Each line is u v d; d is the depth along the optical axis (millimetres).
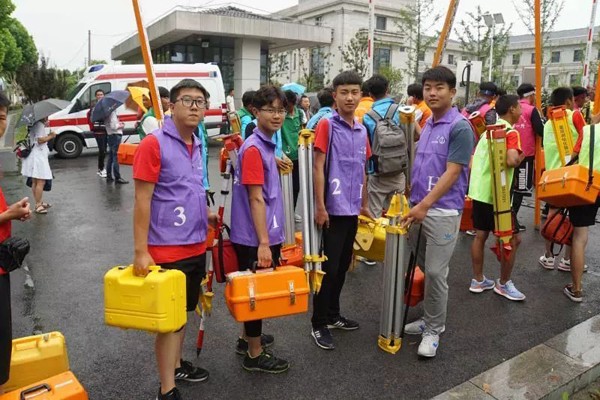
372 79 5316
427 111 6102
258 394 3172
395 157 4957
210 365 3498
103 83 13844
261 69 23031
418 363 3570
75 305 4477
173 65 14656
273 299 3033
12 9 26391
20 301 4543
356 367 3504
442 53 6023
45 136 7629
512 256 4578
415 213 3424
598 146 4273
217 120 15273
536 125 6266
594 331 3951
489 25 22734
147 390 3199
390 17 36656
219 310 4391
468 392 3162
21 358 2740
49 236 6590
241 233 3229
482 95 7004
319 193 3531
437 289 3604
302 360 3588
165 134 2773
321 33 21875
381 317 3736
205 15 19031
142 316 2529
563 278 5262
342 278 3965
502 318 4305
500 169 4047
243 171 3074
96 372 3391
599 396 3205
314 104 12969
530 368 3430
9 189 9516
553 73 46688
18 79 27719
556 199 4352
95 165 12570
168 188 2775
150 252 2797
